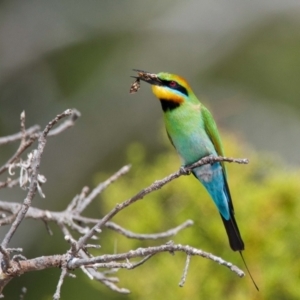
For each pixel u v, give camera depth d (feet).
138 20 62.54
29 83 58.80
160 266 28.53
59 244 45.44
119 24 61.87
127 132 59.82
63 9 61.31
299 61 60.54
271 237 28.35
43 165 56.44
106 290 31.55
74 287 41.22
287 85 59.88
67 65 59.72
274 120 58.44
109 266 17.42
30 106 58.23
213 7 63.67
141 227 29.66
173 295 28.22
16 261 18.13
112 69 60.59
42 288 42.50
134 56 62.08
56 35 60.23
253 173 30.50
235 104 58.44
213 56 62.64
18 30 59.93
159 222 29.73
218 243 29.07
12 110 57.82
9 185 22.86
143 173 30.83
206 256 16.72
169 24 62.90
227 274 28.60
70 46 60.23
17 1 61.21
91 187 57.62
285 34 61.82
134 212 29.99
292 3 62.28
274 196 28.91
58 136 57.72
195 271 28.30
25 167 19.30
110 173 58.54
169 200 29.96
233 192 29.48
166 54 62.64
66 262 17.87
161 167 30.48
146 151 58.80
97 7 62.13
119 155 59.26
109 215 18.31
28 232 48.88
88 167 57.93
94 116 59.26
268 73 60.75
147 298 28.63
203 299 28.50
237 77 61.31
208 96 60.75
